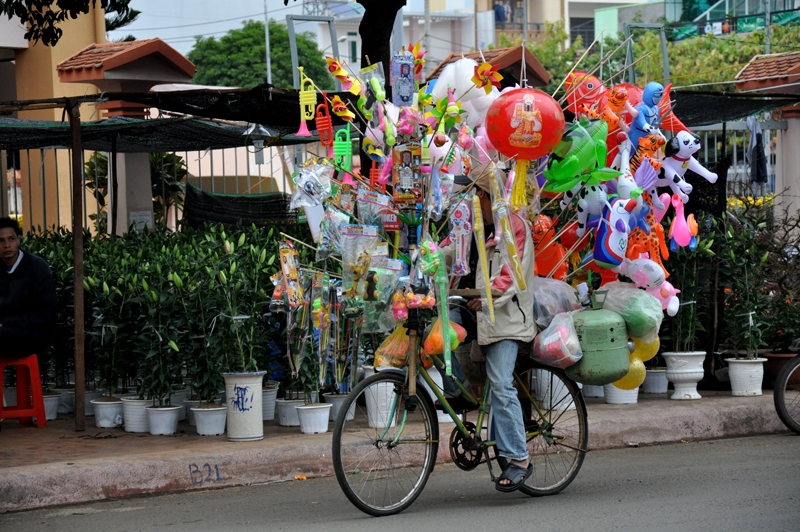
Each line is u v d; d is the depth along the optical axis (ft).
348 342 26.48
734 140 58.13
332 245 24.62
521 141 24.14
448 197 24.64
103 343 34.12
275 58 164.76
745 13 181.78
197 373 31.68
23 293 33.40
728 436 33.94
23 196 67.46
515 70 54.03
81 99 32.45
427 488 27.14
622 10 223.30
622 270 30.35
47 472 25.90
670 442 33.01
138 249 37.78
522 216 24.32
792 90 55.52
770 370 39.14
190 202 53.26
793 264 40.16
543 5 263.29
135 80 52.75
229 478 27.76
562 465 26.22
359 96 25.36
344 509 24.77
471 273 25.14
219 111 36.40
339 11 206.69
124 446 30.07
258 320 31.50
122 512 24.97
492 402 24.09
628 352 25.70
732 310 37.42
